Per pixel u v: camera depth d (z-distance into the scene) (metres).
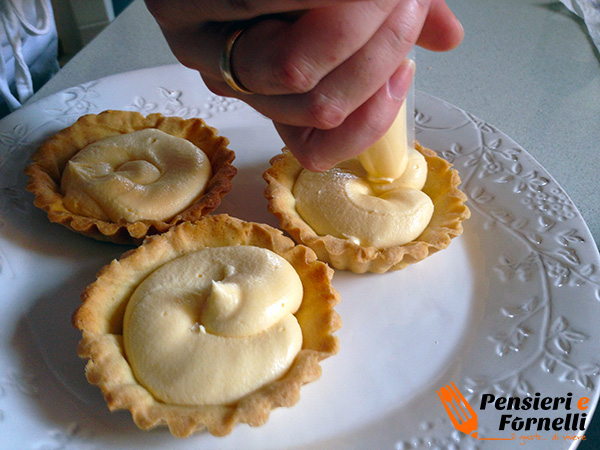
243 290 0.19
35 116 0.28
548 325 0.20
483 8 0.41
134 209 0.23
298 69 0.14
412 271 0.23
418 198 0.23
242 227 0.22
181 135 0.28
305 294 0.20
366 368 0.19
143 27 0.38
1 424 0.17
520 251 0.23
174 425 0.16
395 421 0.18
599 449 0.23
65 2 0.43
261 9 0.14
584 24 0.40
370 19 0.13
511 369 0.19
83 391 0.18
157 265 0.21
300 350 0.19
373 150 0.22
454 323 0.21
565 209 0.24
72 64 0.34
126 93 0.30
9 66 0.35
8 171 0.26
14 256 0.22
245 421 0.16
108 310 0.20
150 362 0.18
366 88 0.15
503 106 0.32
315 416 0.18
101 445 0.17
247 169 0.27
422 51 0.37
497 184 0.25
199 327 0.18
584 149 0.29
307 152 0.17
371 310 0.21
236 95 0.18
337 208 0.23
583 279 0.21
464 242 0.24
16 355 0.19
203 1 0.15
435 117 0.29
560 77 0.34
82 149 0.26
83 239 0.24
